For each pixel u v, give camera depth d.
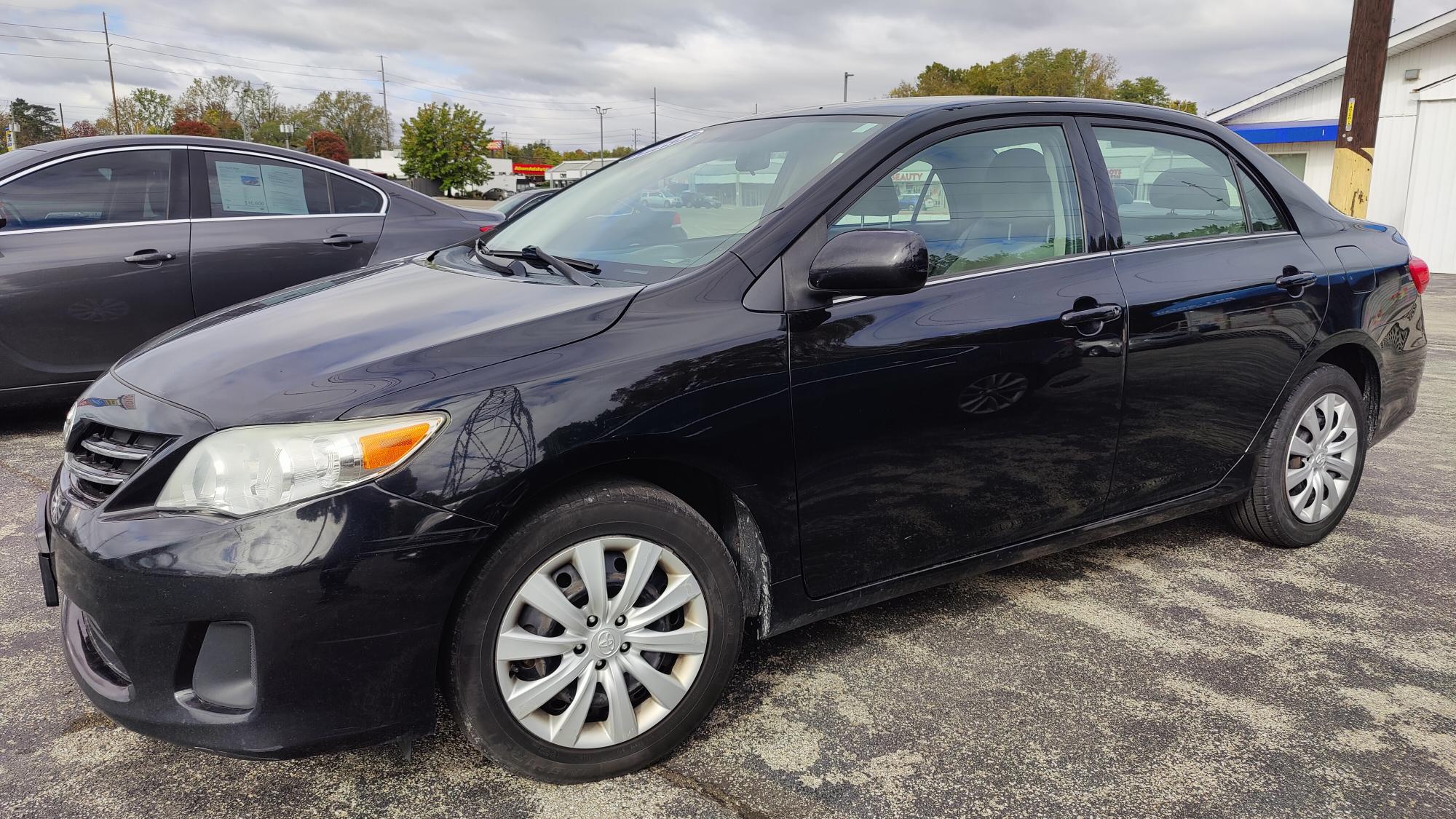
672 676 2.12
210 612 1.71
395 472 1.76
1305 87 21.00
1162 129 3.07
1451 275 14.37
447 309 2.21
